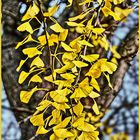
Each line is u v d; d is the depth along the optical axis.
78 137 1.70
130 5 2.40
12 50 2.79
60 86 1.71
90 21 1.82
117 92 2.68
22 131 2.67
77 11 2.26
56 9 1.78
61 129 1.69
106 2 1.82
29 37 1.79
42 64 1.79
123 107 4.48
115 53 2.57
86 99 2.59
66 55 1.73
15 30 2.80
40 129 1.76
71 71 1.88
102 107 2.64
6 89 2.80
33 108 2.64
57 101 1.69
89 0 1.83
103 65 1.71
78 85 1.72
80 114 1.70
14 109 2.62
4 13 2.74
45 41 1.77
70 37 2.61
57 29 1.77
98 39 2.13
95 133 1.70
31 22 2.53
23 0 2.38
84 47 1.80
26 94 1.78
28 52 1.77
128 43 2.68
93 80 1.72
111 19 2.46
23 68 2.74
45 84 2.53
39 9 1.78
